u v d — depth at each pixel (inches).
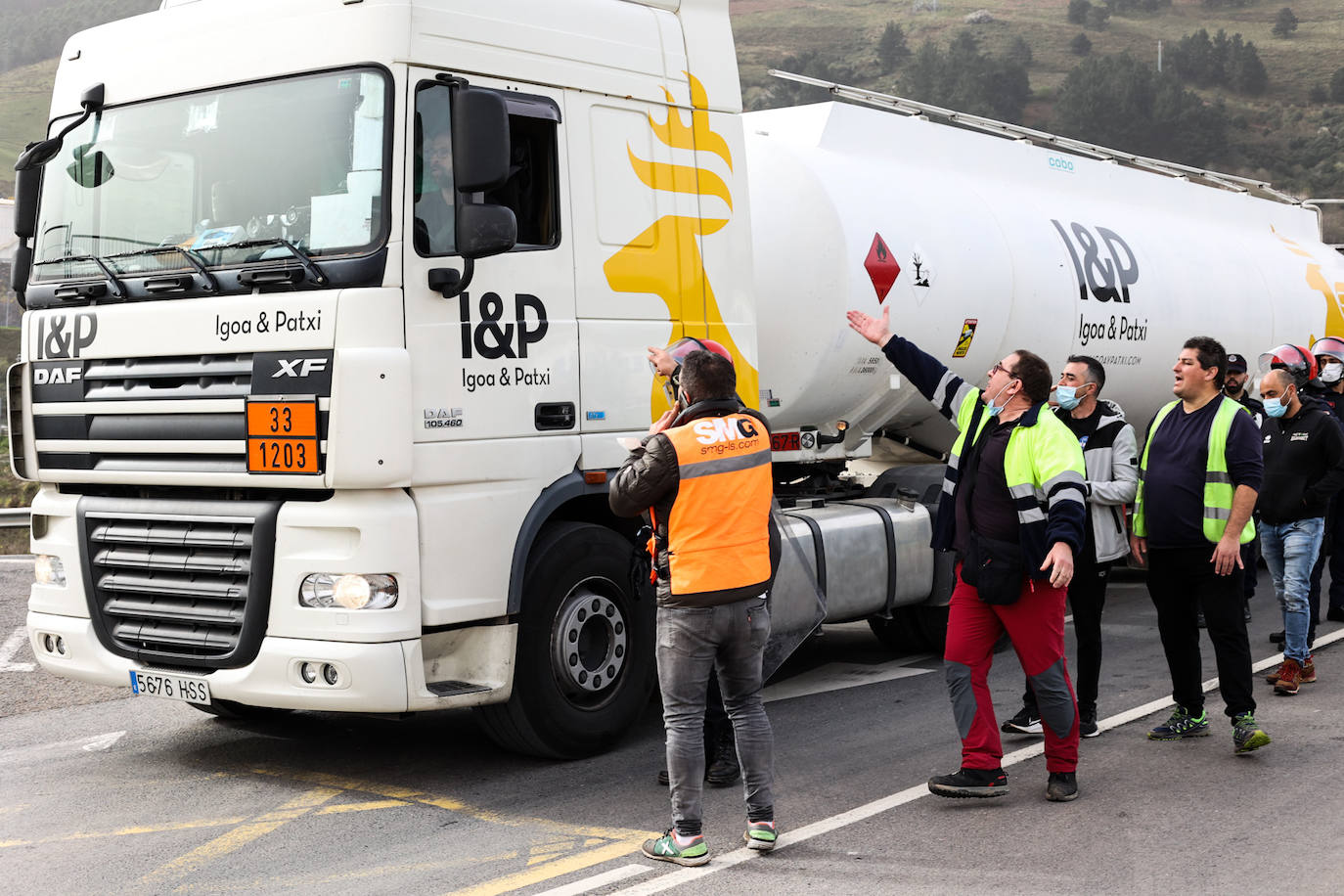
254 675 212.8
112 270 228.2
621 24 248.2
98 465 231.3
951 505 214.8
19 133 5024.6
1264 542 295.7
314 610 207.6
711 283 261.6
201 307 215.9
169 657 223.5
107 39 239.8
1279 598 297.0
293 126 214.8
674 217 254.5
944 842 190.7
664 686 185.0
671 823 201.9
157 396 221.1
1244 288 464.8
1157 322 412.5
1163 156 4714.6
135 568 227.3
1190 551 239.5
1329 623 360.5
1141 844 188.1
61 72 247.4
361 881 179.3
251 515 212.8
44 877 183.2
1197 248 450.0
